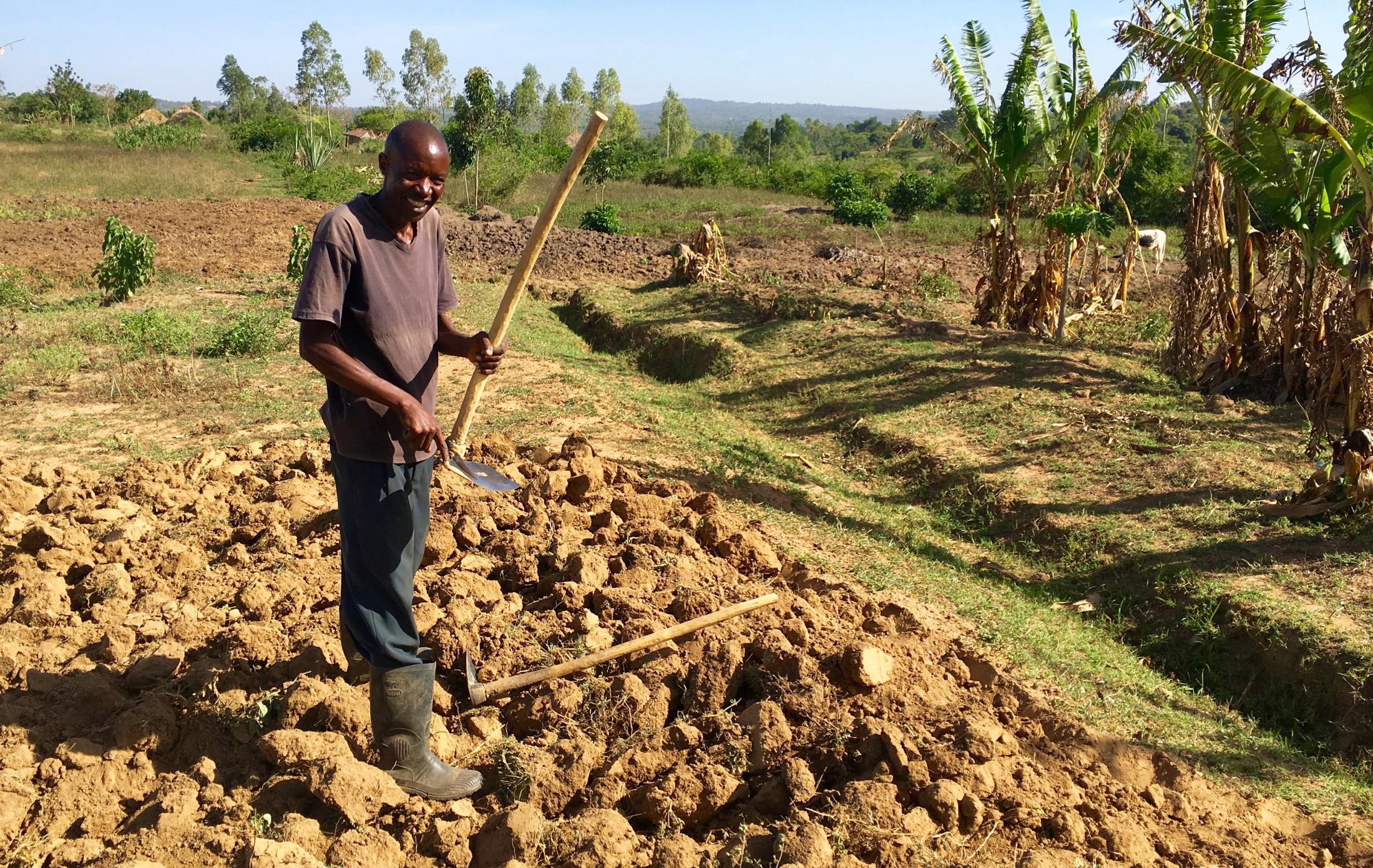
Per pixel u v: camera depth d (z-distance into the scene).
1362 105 8.20
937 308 15.55
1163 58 8.96
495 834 3.14
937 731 3.88
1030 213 13.90
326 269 2.87
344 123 100.00
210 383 10.36
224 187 35.53
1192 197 10.77
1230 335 10.57
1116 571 6.94
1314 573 6.36
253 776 3.40
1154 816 3.71
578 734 3.74
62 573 5.04
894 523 7.89
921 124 13.80
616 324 15.30
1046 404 9.92
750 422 11.03
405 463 3.07
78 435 8.64
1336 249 9.41
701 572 5.16
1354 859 3.73
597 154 38.41
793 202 38.47
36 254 19.17
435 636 4.19
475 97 33.59
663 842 3.13
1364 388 7.50
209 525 5.80
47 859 3.03
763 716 3.74
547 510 5.93
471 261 20.95
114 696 3.77
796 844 3.09
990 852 3.31
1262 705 5.61
